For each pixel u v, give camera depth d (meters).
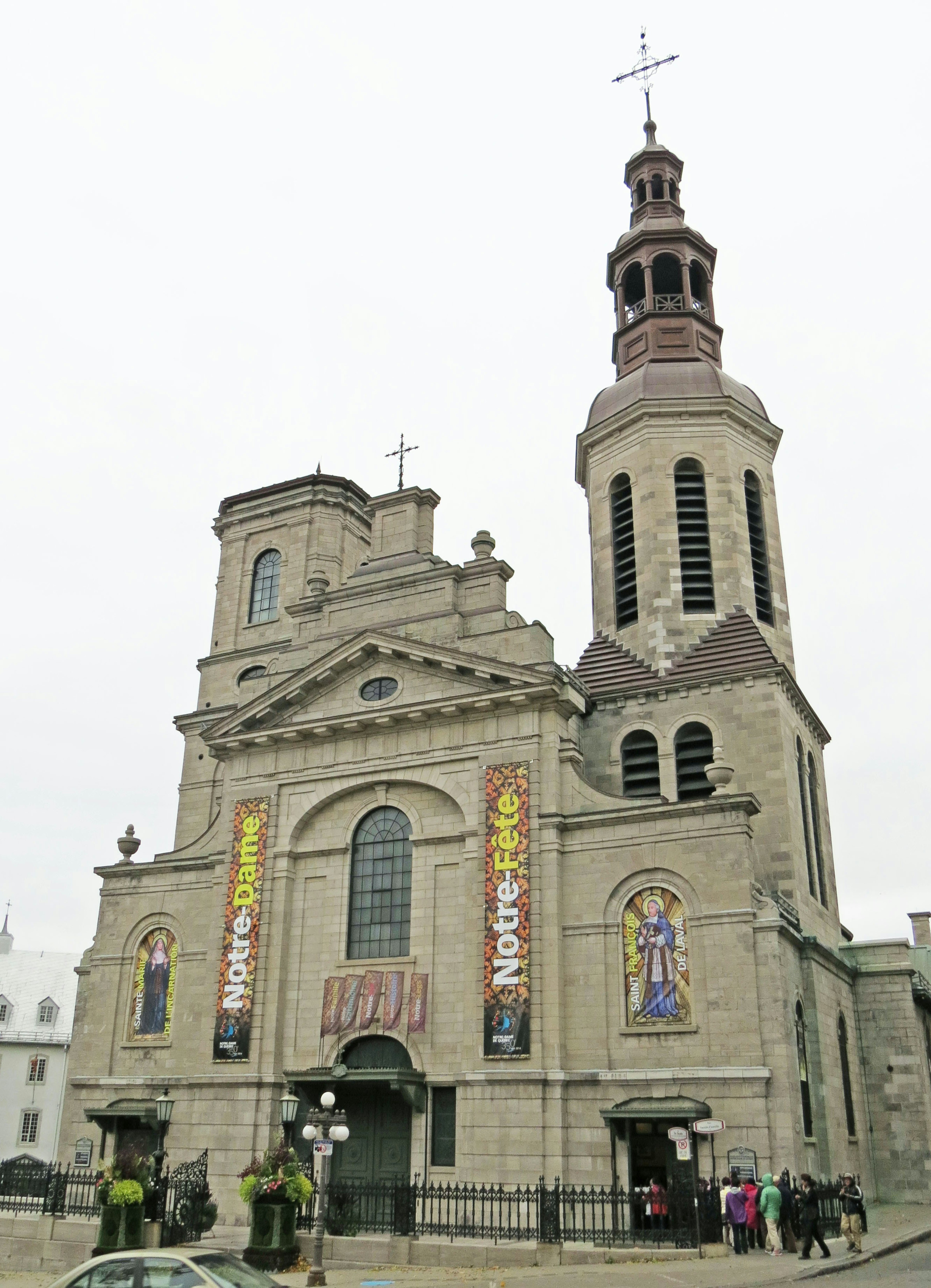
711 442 47.41
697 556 45.59
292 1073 36.09
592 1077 32.38
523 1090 32.81
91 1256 29.95
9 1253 31.59
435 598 41.06
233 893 40.19
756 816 38.88
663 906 33.47
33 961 79.25
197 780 49.94
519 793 36.28
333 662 40.75
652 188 56.12
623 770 41.34
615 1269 24.61
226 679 52.12
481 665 38.00
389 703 39.69
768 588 46.78
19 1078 72.88
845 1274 23.80
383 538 44.31
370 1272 26.12
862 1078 40.31
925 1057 42.34
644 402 47.84
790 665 46.09
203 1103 37.59
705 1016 31.83
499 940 34.81
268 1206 27.09
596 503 49.06
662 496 46.50
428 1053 35.09
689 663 42.47
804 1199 26.42
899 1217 34.78
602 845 34.84
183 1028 39.97
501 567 40.53
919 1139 39.16
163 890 42.38
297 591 52.59
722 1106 30.70
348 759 40.03
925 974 57.06
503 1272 25.02
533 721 37.03
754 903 32.50
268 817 40.53
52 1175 33.66
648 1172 31.30
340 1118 27.50
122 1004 41.53
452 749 38.12
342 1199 30.03
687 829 33.78
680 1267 24.62
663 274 54.44
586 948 34.06
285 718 41.72
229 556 55.47
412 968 36.41
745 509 46.84
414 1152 33.97
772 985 31.34
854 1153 37.03
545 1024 33.28
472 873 36.22
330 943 38.31
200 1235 30.97
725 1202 28.05
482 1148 32.78
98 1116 39.00
